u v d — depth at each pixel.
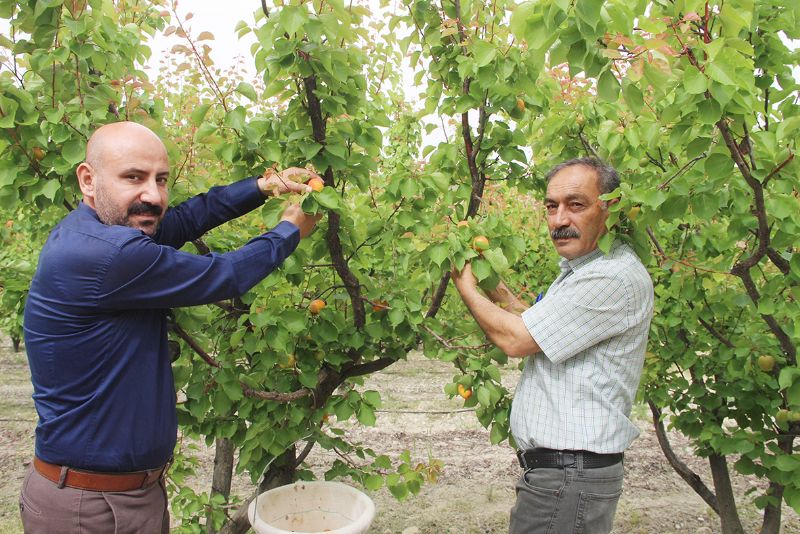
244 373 2.91
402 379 9.05
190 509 3.18
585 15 1.64
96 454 1.93
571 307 2.28
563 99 3.29
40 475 1.99
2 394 8.11
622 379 2.38
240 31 2.31
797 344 2.81
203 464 6.00
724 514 4.07
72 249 1.87
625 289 2.30
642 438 6.77
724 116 1.94
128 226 1.99
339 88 2.41
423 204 2.70
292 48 2.13
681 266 2.90
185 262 1.91
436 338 2.85
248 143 2.36
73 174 2.34
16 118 2.17
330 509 2.74
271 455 3.18
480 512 5.06
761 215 2.16
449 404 7.80
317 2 2.11
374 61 3.30
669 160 3.22
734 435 3.31
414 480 3.01
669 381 4.00
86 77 2.37
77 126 2.18
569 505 2.30
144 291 1.88
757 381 3.37
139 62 3.04
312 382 2.86
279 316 2.68
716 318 3.79
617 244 2.49
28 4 2.12
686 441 6.65
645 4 1.85
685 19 1.73
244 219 3.80
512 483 5.64
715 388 3.64
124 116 2.45
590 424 2.31
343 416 2.93
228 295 1.98
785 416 3.15
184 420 2.84
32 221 4.82
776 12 2.38
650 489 5.48
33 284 1.97
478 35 2.65
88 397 1.93
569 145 3.26
